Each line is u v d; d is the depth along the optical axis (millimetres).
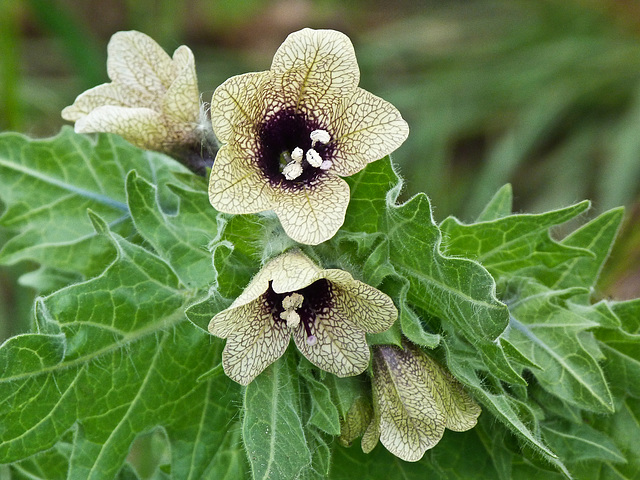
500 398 161
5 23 330
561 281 187
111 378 168
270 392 159
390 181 160
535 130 423
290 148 165
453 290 155
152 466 254
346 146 160
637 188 384
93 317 167
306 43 155
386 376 162
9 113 327
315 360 158
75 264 208
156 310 172
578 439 179
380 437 161
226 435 176
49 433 164
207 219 183
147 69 188
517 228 173
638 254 284
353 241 165
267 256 160
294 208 154
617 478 184
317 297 158
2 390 160
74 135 212
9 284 337
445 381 163
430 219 154
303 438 156
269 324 156
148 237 178
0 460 161
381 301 151
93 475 166
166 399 172
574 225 330
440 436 160
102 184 212
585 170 414
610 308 182
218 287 156
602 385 169
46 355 163
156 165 212
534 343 173
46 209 210
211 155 188
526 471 184
